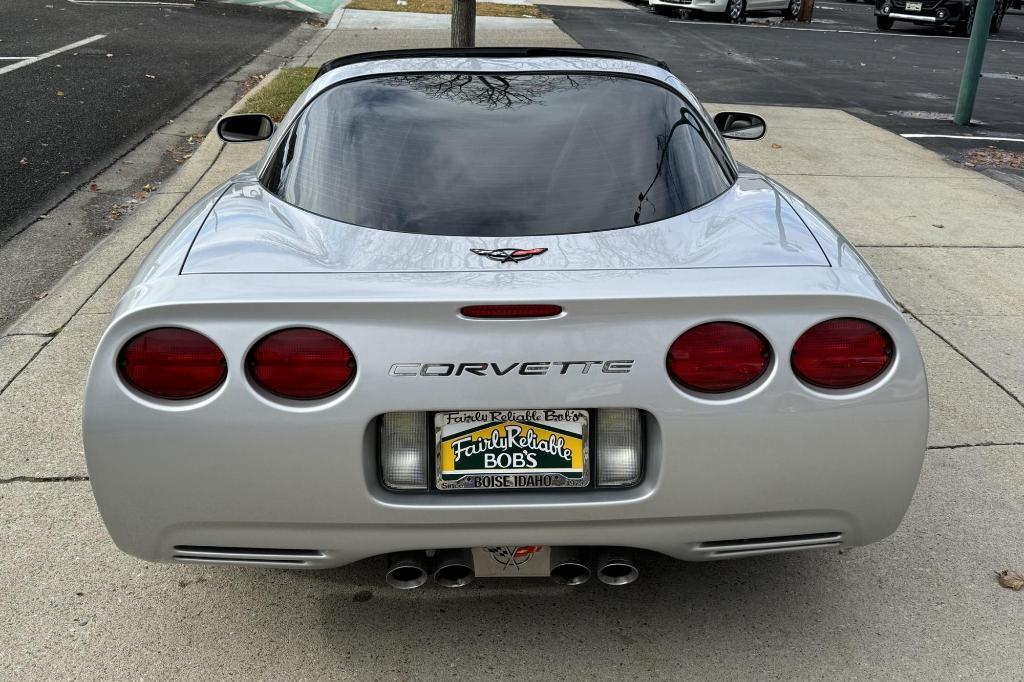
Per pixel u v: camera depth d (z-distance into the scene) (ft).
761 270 7.18
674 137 8.93
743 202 8.66
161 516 7.01
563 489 7.04
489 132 8.71
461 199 8.00
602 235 7.67
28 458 10.94
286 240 7.65
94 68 37.17
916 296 16.34
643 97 9.37
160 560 7.30
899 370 7.04
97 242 18.65
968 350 14.26
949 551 9.52
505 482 7.00
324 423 6.70
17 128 27.71
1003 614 8.59
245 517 6.97
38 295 15.92
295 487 6.84
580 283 6.86
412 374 6.66
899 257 18.25
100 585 8.89
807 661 7.97
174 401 6.76
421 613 8.55
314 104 9.53
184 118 29.86
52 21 49.37
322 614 8.54
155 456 6.81
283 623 8.41
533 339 6.67
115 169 23.94
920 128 31.76
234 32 49.11
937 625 8.43
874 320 7.00
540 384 6.70
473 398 6.70
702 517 7.10
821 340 6.92
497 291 6.70
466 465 6.97
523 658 7.98
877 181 23.91
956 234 19.76
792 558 9.44
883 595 8.84
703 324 6.81
